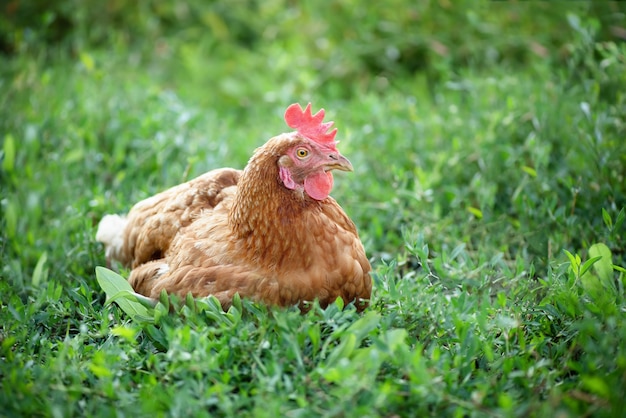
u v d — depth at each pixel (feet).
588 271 13.82
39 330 13.57
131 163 19.60
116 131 21.38
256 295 12.68
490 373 11.78
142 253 14.93
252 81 26.86
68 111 21.93
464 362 11.73
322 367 11.21
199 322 12.18
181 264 13.44
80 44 26.00
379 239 17.47
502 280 14.78
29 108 22.08
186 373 11.32
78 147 20.25
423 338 12.67
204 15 30.12
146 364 12.26
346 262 13.03
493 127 19.39
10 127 21.34
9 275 15.76
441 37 26.12
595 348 11.16
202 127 22.50
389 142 20.67
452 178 19.10
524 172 18.22
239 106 26.55
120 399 11.13
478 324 12.66
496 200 18.42
